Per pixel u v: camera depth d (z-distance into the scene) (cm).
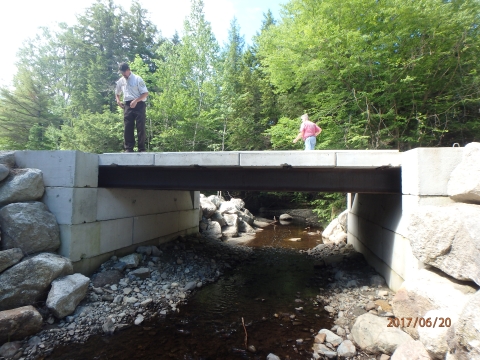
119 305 600
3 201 579
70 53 3594
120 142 2297
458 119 1377
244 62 3312
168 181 791
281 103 2073
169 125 2341
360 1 1178
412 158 529
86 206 673
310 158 618
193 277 801
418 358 341
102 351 454
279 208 2873
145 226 911
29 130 2767
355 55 1220
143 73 2420
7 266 514
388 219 690
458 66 1274
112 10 3525
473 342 248
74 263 637
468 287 373
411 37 1263
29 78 2861
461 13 1199
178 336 502
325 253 1103
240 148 2577
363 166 602
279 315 586
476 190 406
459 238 379
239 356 444
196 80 2509
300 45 1323
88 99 3009
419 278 436
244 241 1380
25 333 472
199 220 1352
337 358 435
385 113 1358
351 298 646
